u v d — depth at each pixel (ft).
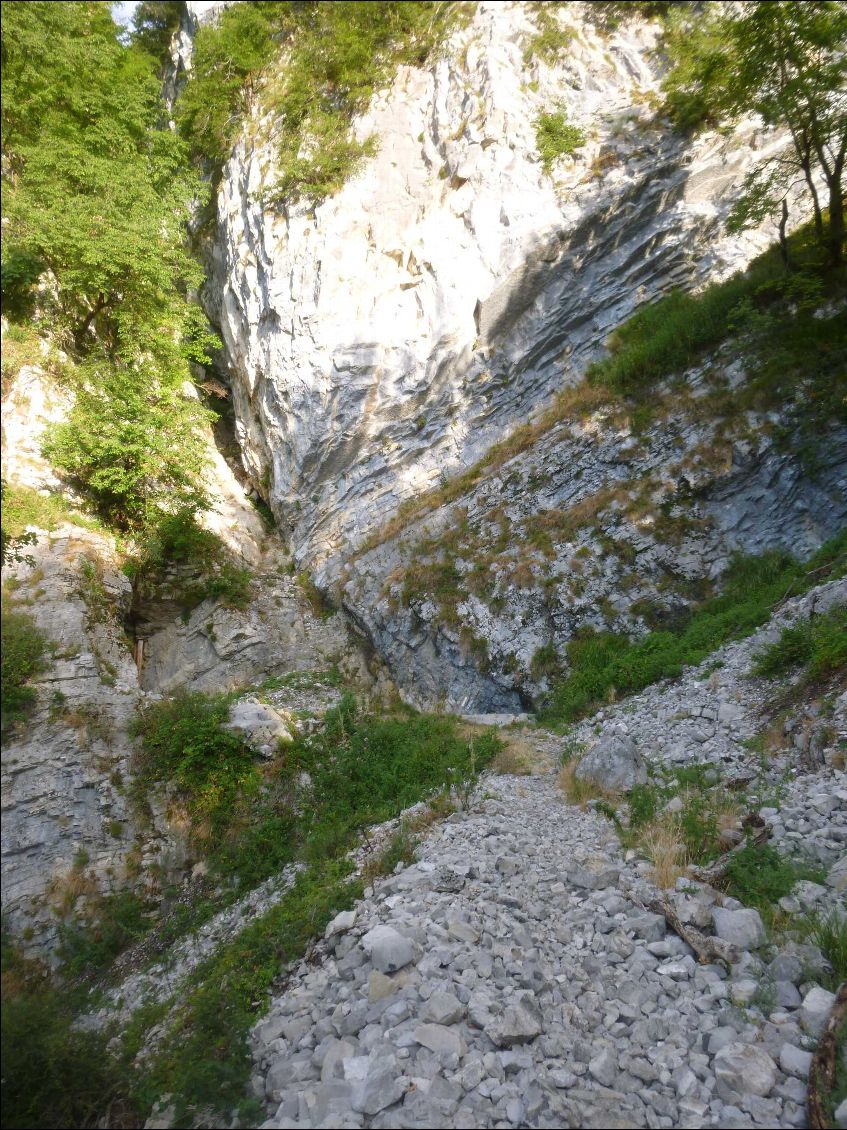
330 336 54.13
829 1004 13.07
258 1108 12.85
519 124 53.88
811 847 17.72
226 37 58.65
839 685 23.75
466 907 17.07
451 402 52.85
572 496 43.93
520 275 51.03
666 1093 11.89
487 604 42.60
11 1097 14.94
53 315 44.09
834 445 36.45
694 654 33.17
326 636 51.67
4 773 27.37
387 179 56.13
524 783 27.48
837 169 40.14
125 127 50.16
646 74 53.98
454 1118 11.22
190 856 29.27
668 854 18.74
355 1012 13.99
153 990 22.08
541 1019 13.37
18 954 24.47
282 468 57.67
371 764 32.37
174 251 46.91
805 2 37.70
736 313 41.78
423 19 57.52
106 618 37.01
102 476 42.50
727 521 38.68
